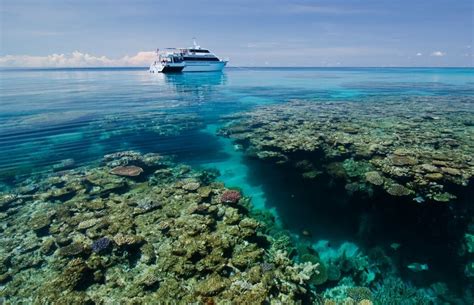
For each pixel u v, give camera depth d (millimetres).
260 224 10297
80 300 6938
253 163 15406
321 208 11414
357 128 20188
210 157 16438
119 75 114938
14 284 7453
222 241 8852
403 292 7703
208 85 57906
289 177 13836
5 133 20719
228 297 6934
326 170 14031
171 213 10352
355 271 8398
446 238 9484
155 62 84625
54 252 8516
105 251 8453
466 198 11008
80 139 19500
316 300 7391
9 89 52156
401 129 19734
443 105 31047
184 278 7551
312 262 8664
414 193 11320
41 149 17344
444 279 8078
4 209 10727
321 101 35562
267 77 96750
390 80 78750
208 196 11625
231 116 26562
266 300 6969
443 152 14836
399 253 9016
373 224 10305
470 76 98625
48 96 41344
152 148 17859
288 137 18453
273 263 8273
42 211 10555
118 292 7195
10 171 14047
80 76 108500
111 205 10898
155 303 6891
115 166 14625
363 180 12633
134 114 27891
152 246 8672
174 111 29484
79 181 12867
